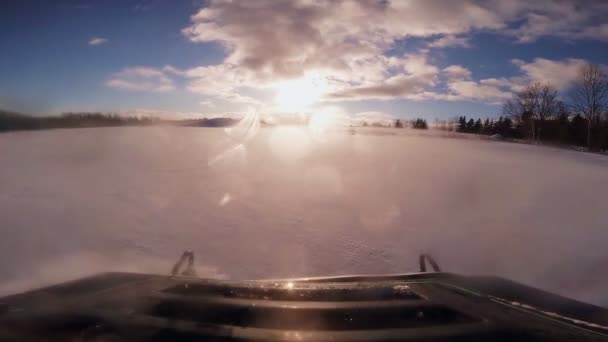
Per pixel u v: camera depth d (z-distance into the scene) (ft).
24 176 40.52
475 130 178.60
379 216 28.27
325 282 6.09
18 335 3.66
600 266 18.37
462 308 4.78
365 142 96.48
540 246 21.44
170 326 3.82
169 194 34.60
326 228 24.76
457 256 19.97
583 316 4.70
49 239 21.38
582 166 61.57
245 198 33.73
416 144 96.53
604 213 30.40
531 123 149.89
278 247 20.84
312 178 44.60
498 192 38.99
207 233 23.58
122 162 51.75
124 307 4.46
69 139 75.31
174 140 81.15
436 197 35.63
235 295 5.12
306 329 3.92
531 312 4.80
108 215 27.30
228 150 69.77
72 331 3.78
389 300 4.96
